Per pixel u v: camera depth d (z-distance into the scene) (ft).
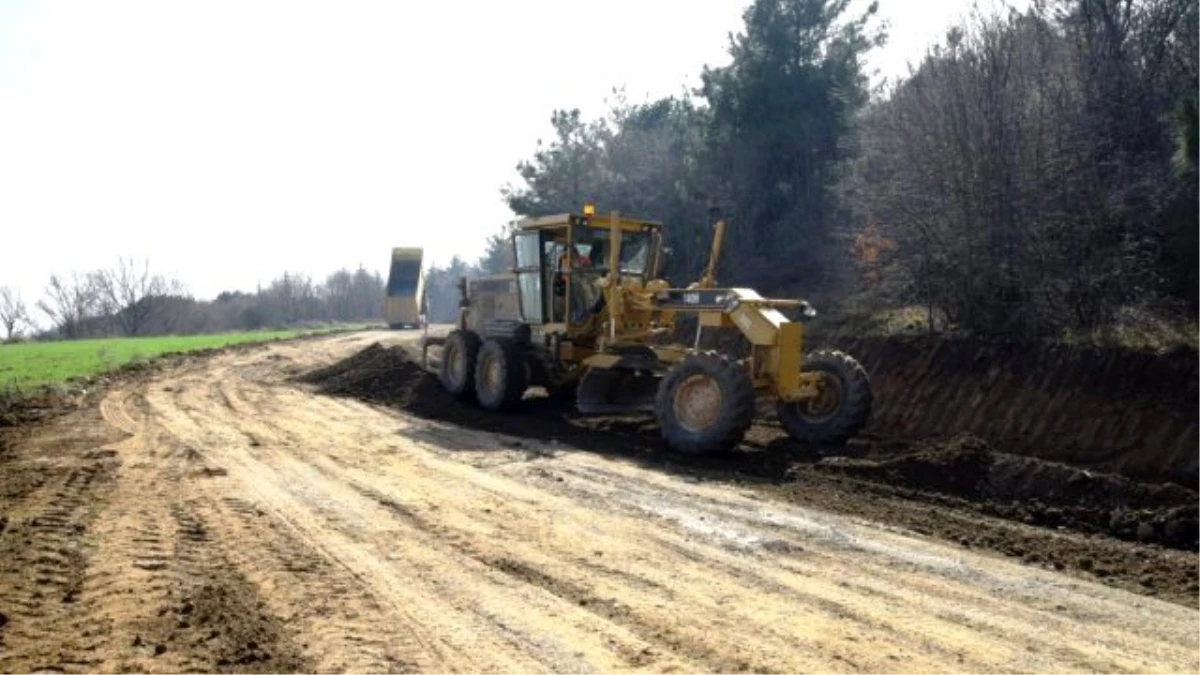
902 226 49.67
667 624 15.38
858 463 28.19
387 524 22.06
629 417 40.65
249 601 16.42
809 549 20.01
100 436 35.55
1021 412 37.81
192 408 45.01
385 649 14.28
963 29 48.78
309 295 273.95
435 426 39.63
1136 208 41.29
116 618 15.43
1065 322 41.19
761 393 32.65
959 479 26.43
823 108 78.18
